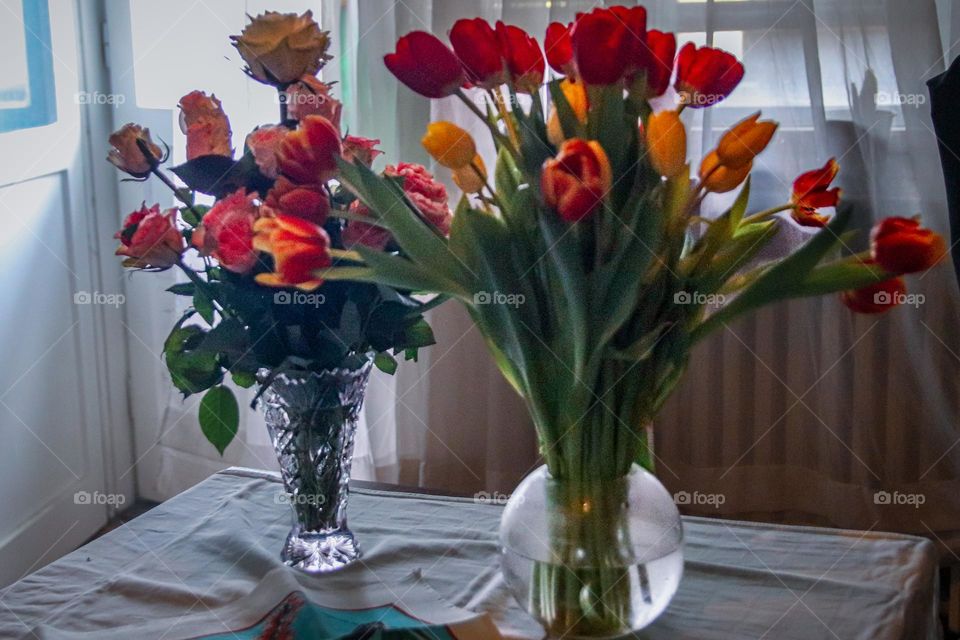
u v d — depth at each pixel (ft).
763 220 3.14
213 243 3.02
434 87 2.85
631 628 2.93
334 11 7.31
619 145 2.75
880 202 7.03
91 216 7.86
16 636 3.05
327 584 3.35
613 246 2.71
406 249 2.91
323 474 3.41
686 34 7.09
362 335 3.21
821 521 7.77
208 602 3.25
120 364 8.30
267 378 3.21
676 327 2.90
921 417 7.34
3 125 6.57
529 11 7.07
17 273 6.88
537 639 2.98
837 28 6.97
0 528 6.73
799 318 7.50
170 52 7.71
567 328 2.82
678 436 7.83
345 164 2.88
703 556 3.51
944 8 7.00
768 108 7.12
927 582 3.34
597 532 2.88
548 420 2.90
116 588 3.34
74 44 7.50
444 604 3.17
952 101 5.50
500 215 3.00
